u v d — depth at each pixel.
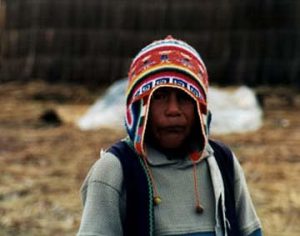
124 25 15.95
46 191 7.60
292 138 10.78
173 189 2.53
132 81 2.58
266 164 8.90
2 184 7.90
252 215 2.71
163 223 2.48
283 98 14.45
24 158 9.35
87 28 16.12
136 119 2.56
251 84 15.40
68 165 8.91
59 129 11.91
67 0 16.20
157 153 2.57
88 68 16.09
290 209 6.96
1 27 16.81
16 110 14.04
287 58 15.32
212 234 2.52
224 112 12.09
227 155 2.69
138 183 2.49
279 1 15.30
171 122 2.53
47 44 16.33
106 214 2.46
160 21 15.82
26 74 16.39
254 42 15.45
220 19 15.60
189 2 15.70
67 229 6.34
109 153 2.54
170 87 2.54
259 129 11.70
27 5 16.50
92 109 12.59
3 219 6.59
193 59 2.58
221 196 2.54
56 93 15.53
